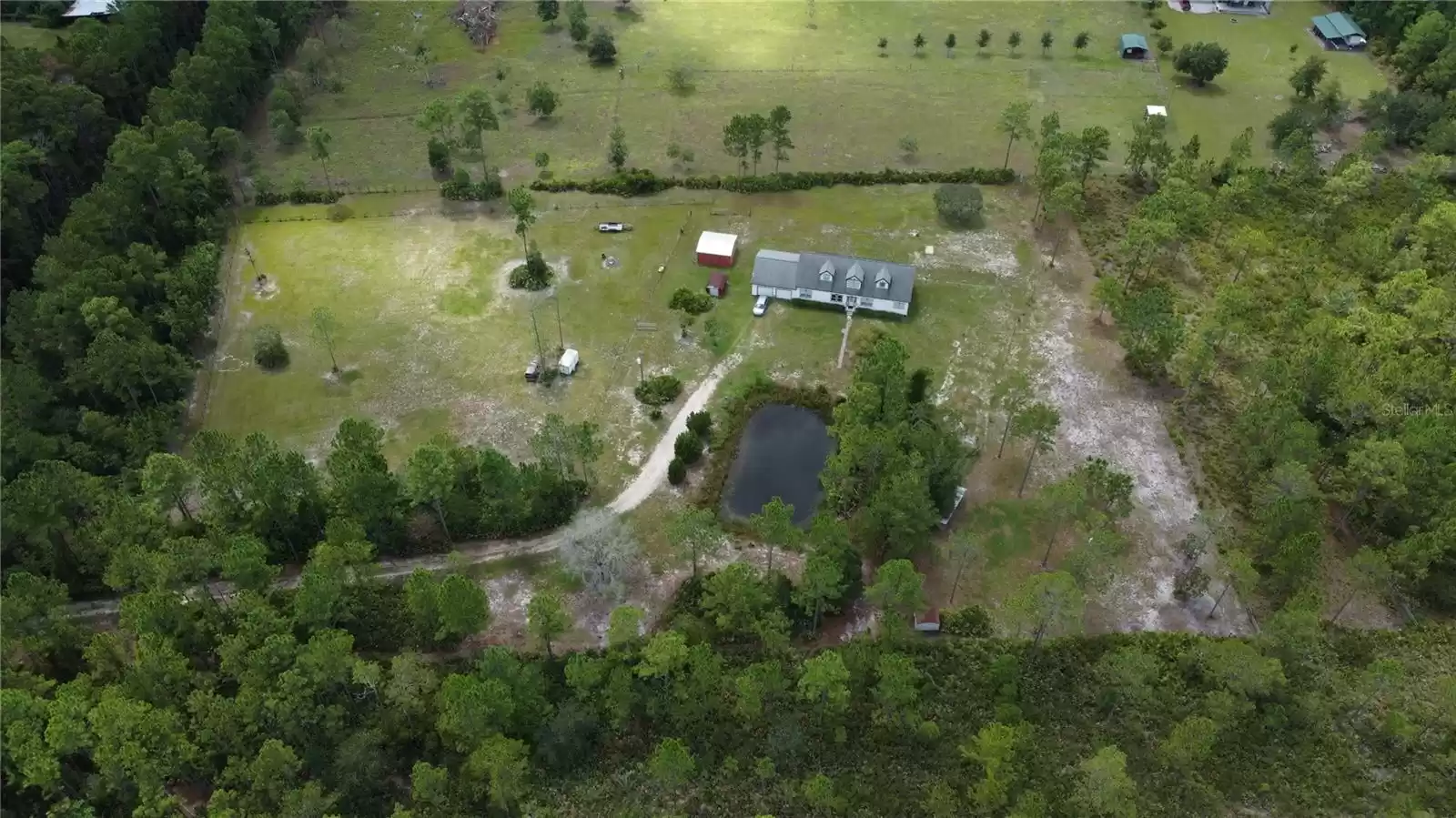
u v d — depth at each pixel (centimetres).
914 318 11788
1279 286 12150
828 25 17962
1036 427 9544
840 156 14550
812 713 7912
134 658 7938
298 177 13812
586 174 14150
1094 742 7712
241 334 11619
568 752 7569
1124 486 9000
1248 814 7338
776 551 9275
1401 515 9175
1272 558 8600
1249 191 13138
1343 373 10006
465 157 14500
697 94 16025
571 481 9644
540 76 16512
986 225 13262
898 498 8519
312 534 9144
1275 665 7675
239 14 15588
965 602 8862
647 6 18488
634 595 8944
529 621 8200
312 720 7412
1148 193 13875
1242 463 10031
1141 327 10600
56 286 10581
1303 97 15738
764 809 7362
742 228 13162
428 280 12356
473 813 7275
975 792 7269
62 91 12925
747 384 10950
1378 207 13425
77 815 6762
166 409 10312
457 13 18212
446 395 10850
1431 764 7612
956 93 16038
